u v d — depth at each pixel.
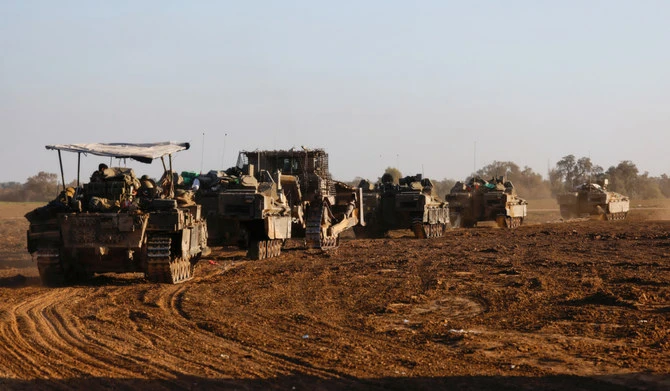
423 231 62.25
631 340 21.23
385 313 25.52
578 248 49.06
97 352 19.45
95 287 31.08
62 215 31.20
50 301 27.25
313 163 51.06
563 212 95.12
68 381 16.80
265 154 51.25
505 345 20.62
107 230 30.98
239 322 23.53
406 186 64.69
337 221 53.03
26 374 17.38
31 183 178.25
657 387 16.50
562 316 24.70
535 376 17.41
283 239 46.34
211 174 44.59
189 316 24.52
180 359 18.84
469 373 17.64
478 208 77.44
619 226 74.38
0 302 26.92
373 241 57.94
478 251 47.62
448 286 31.22
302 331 22.34
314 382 16.84
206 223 38.88
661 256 42.88
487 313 25.52
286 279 33.81
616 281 32.41
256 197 41.50
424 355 19.41
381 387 16.48
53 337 21.23
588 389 16.38
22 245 57.41
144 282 32.66
